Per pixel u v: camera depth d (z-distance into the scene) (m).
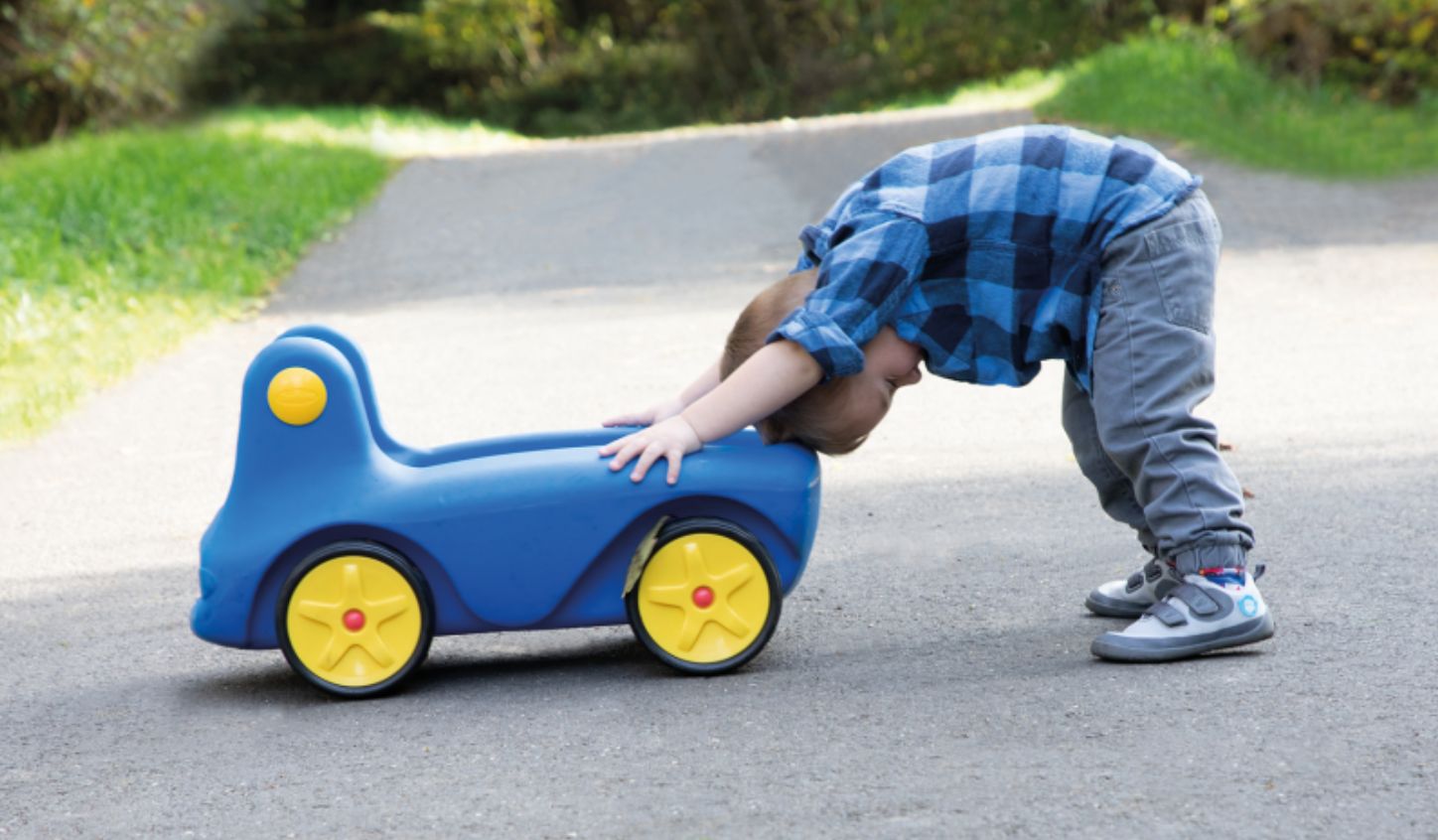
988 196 2.68
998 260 2.69
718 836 2.08
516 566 2.80
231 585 2.81
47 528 4.39
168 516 4.46
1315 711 2.42
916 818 2.09
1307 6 15.23
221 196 11.20
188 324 7.89
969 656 2.85
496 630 2.85
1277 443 4.59
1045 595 3.28
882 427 5.18
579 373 6.30
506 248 10.27
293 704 2.81
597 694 2.76
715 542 2.80
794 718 2.54
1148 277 2.68
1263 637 2.76
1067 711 2.49
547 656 3.08
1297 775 2.16
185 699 2.89
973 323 2.72
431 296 8.72
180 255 9.42
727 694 2.70
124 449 5.36
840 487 4.41
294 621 2.80
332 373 2.81
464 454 3.06
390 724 2.66
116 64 17.22
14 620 3.53
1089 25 24.97
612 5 34.00
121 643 3.31
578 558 2.80
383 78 32.69
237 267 9.41
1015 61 26.59
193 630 2.87
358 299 8.77
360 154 15.30
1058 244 2.69
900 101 25.55
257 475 2.83
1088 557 3.55
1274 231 9.19
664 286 8.59
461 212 11.94
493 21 32.31
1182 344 2.69
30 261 8.39
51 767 2.55
